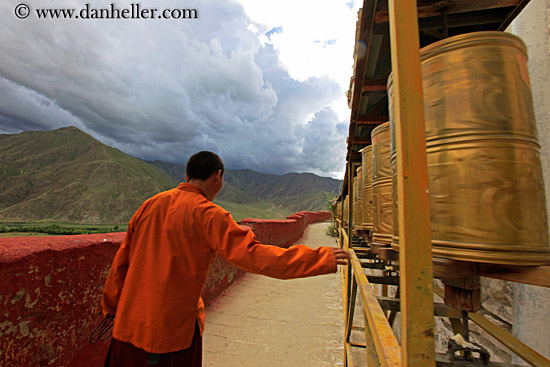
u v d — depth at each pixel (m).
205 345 3.34
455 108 0.84
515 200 0.76
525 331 1.53
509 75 0.82
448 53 0.87
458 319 1.44
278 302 5.02
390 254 1.17
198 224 1.34
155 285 1.29
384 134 1.48
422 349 0.58
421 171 0.61
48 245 1.86
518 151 0.79
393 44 0.65
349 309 2.69
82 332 2.06
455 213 0.81
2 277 1.56
